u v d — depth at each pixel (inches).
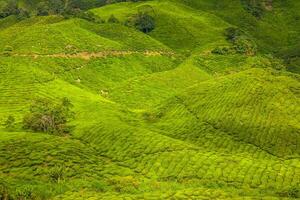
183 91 7514.8
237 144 5757.9
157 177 4739.2
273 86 7012.8
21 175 4367.6
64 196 3878.0
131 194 3951.8
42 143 5157.5
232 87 7042.3
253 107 6476.4
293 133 5890.8
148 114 6978.4
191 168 4899.1
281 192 4202.8
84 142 5580.7
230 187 4495.6
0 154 4763.8
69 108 6688.0
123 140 5551.2
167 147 5374.0
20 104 6845.5
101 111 6742.1
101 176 4591.5
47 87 7711.6
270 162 5182.1
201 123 6309.1
